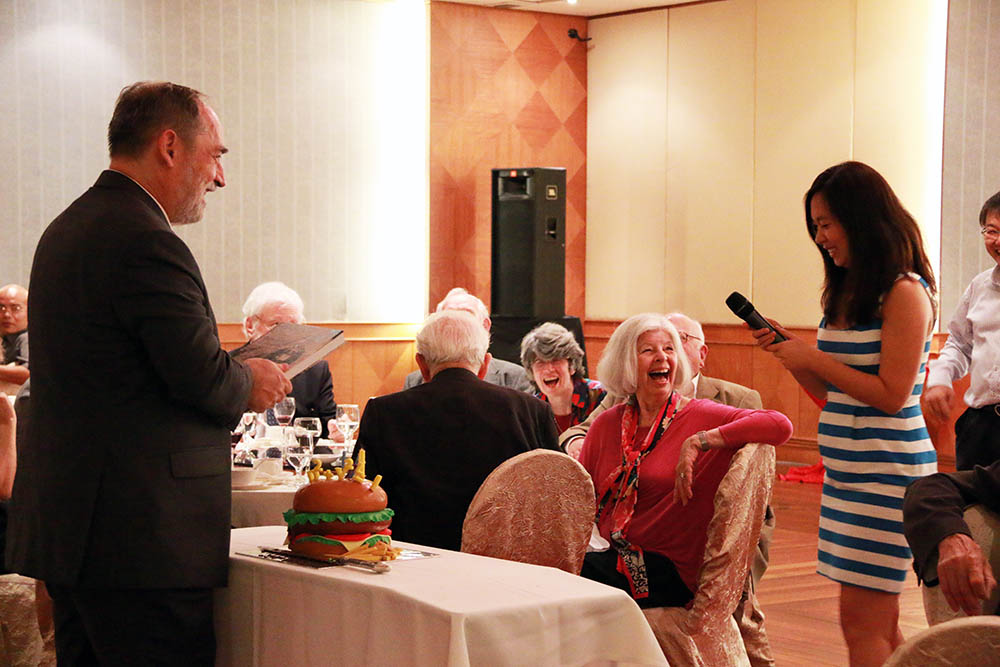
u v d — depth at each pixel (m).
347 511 2.28
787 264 9.27
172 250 2.21
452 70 9.88
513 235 9.34
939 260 8.45
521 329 9.24
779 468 8.98
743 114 9.50
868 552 2.72
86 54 8.83
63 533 2.19
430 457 2.86
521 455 2.56
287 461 3.78
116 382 2.20
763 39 9.37
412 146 9.97
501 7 10.02
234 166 9.34
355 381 9.78
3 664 3.37
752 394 3.90
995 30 8.20
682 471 2.82
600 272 10.40
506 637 1.95
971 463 4.04
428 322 3.03
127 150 2.31
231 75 9.30
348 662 2.11
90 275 2.19
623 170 10.21
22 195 8.66
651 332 3.07
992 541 2.15
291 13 9.48
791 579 5.46
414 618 1.98
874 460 2.73
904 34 8.66
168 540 2.19
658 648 2.12
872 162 8.83
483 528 2.52
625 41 10.14
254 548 2.46
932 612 2.17
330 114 9.66
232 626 2.37
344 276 9.77
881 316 2.71
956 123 8.30
